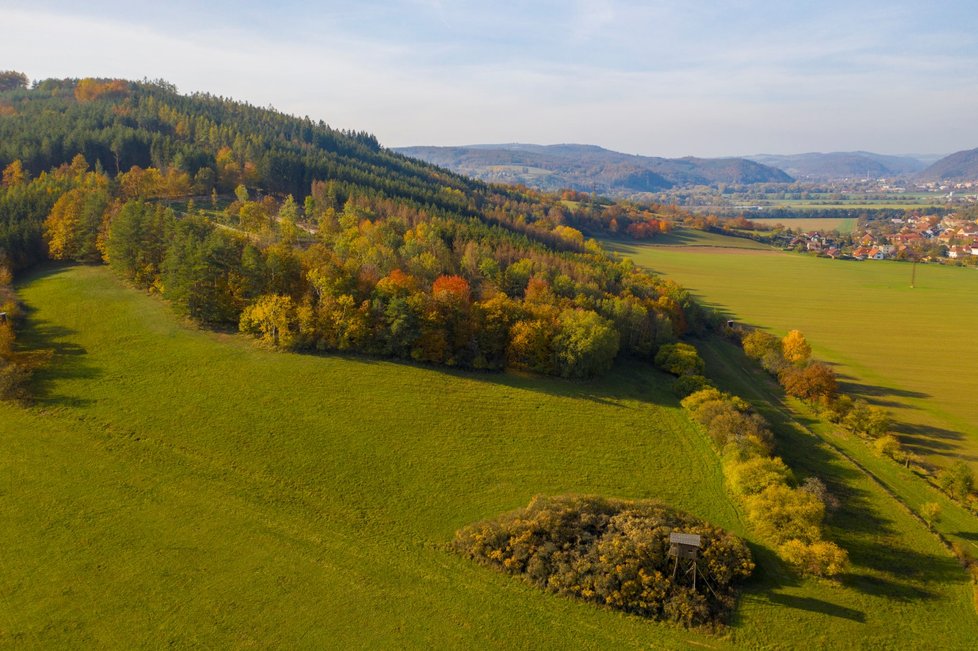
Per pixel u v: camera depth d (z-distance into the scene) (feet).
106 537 177.78
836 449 275.80
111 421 234.38
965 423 314.96
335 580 167.12
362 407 262.06
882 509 226.17
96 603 154.30
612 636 153.07
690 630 156.66
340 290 317.42
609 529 187.52
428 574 172.04
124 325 307.37
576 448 251.39
